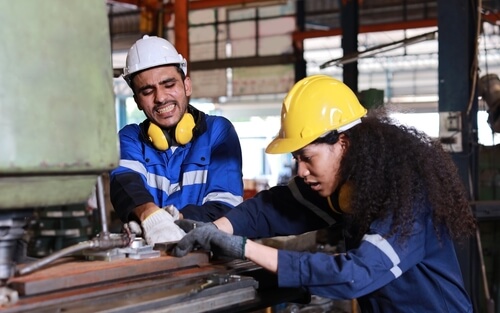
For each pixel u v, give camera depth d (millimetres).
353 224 1765
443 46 4023
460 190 1759
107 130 1316
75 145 1256
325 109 1757
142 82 2270
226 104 11469
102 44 1318
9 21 1168
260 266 1706
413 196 1656
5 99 1156
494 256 4066
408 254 1627
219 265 1749
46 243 3670
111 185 2262
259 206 2043
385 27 8109
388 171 1680
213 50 9055
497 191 4391
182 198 2348
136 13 9352
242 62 8617
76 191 1316
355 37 5691
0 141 1147
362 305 1871
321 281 1569
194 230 1680
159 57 2254
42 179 1246
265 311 2385
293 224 2039
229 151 2363
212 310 1452
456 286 1754
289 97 1836
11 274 1335
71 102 1253
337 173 1771
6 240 1311
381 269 1584
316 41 11945
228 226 1970
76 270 1429
